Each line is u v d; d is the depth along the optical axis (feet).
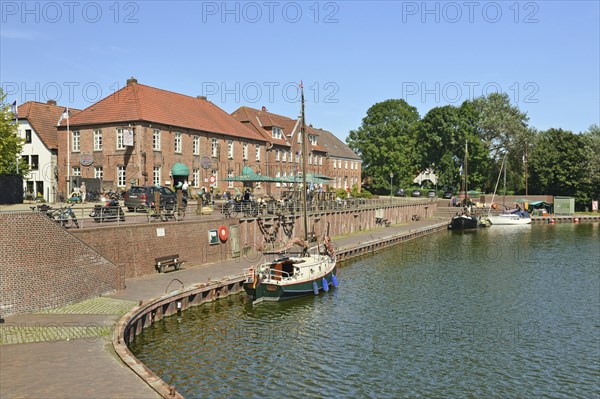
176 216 122.11
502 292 114.52
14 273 67.77
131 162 159.63
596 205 328.29
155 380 47.62
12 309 67.77
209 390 59.93
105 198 148.56
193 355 69.82
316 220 169.78
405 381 66.08
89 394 44.65
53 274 72.02
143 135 159.74
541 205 321.32
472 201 314.35
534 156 337.93
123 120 160.45
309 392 61.21
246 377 64.13
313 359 71.46
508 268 143.74
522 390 65.36
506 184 345.92
